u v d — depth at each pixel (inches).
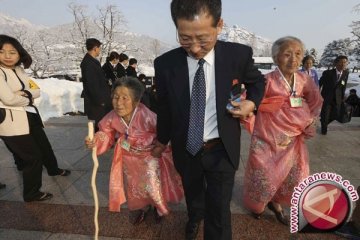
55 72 1048.2
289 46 96.1
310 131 104.6
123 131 104.7
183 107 73.5
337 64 239.6
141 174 104.2
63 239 103.5
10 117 119.1
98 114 208.2
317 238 101.3
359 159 178.7
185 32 63.0
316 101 104.3
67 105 368.2
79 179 153.7
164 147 95.0
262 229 107.3
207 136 75.3
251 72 75.0
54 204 127.6
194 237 100.3
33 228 110.0
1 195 136.6
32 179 127.0
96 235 94.0
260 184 104.2
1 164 175.5
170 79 73.9
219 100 70.7
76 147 208.8
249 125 107.1
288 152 102.5
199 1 61.4
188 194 93.1
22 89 125.1
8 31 986.1
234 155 75.2
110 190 107.9
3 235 105.9
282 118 100.7
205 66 71.9
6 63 120.7
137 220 111.7
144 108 104.7
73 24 1071.6
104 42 1064.2
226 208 75.7
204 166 77.0
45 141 150.2
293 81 101.7
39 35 1027.9
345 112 252.2
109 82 267.6
